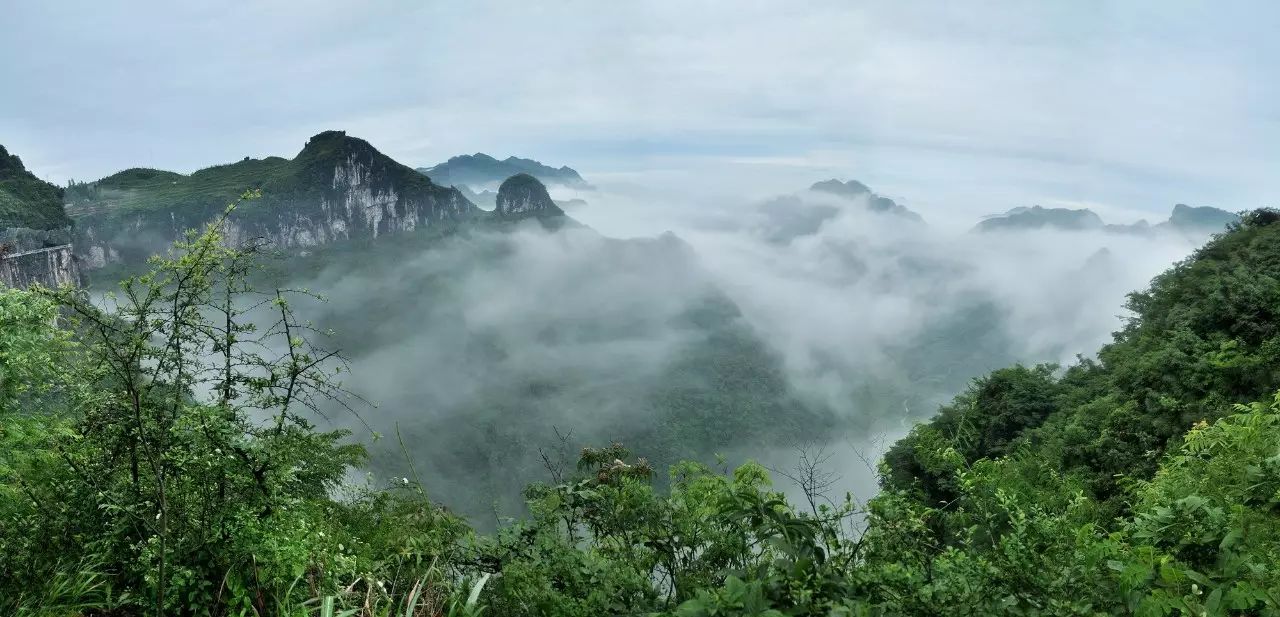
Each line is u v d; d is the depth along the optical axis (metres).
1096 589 2.66
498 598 3.34
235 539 3.26
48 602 3.12
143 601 3.19
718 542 3.20
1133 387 22.41
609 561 3.29
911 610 2.53
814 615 2.47
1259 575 2.52
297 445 3.72
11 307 3.22
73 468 3.40
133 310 3.21
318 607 3.13
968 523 3.42
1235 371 18.05
